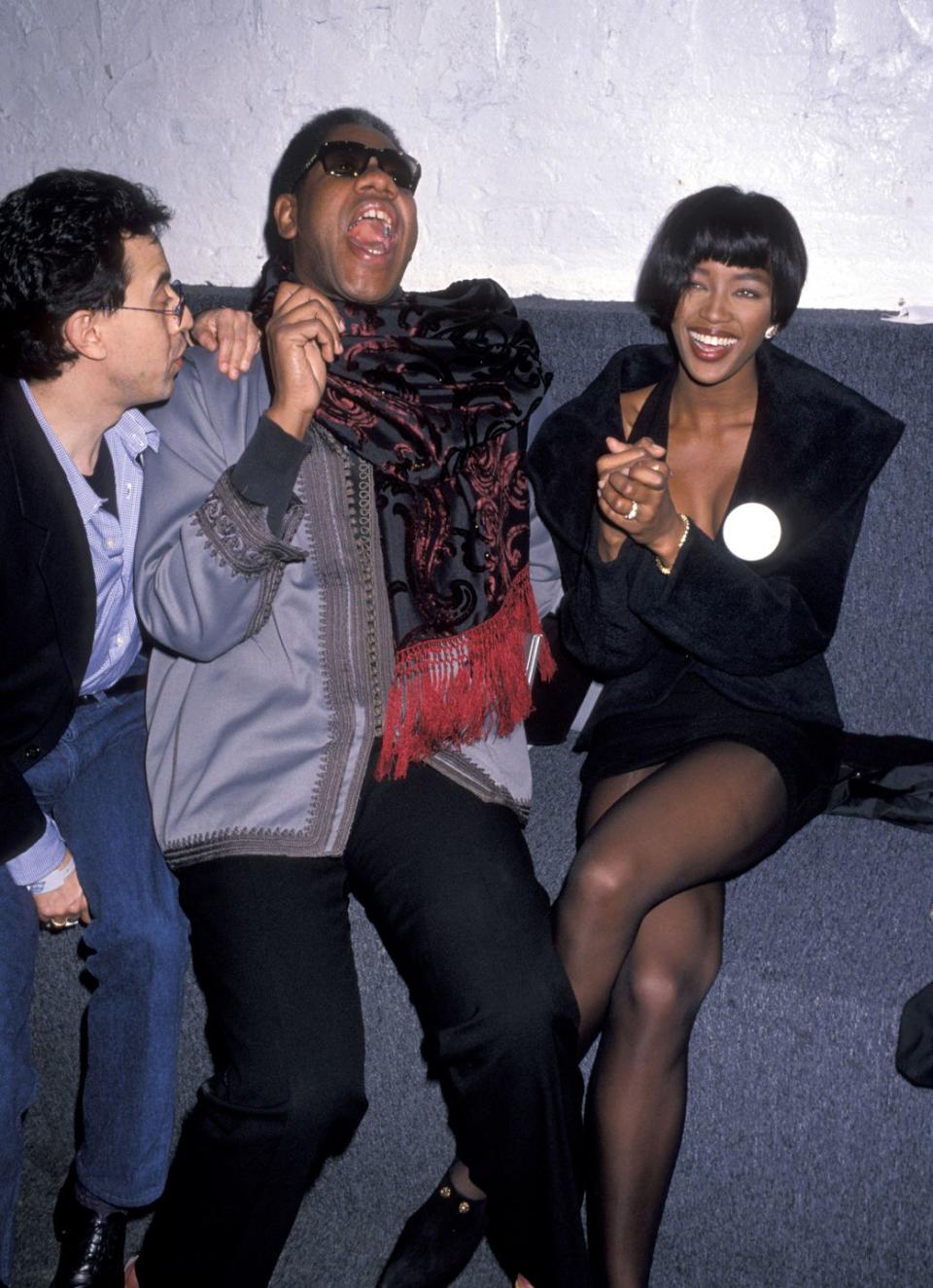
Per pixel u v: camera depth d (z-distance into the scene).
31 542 1.46
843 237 1.97
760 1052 1.54
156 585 1.48
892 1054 1.49
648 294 1.67
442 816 1.52
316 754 1.51
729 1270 1.62
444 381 1.61
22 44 2.30
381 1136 1.72
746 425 1.72
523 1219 1.44
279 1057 1.37
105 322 1.42
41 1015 1.82
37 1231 1.80
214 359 1.58
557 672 1.84
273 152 2.21
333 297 1.69
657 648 1.70
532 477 1.74
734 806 1.54
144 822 1.61
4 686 1.50
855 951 1.57
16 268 1.39
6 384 1.47
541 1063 1.38
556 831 1.80
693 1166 1.60
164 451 1.54
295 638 1.53
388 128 1.74
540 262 2.12
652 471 1.47
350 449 1.57
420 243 2.19
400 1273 1.60
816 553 1.65
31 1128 1.91
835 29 1.87
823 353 1.84
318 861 1.49
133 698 1.73
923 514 1.84
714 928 1.58
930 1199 1.51
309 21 2.11
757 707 1.65
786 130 1.94
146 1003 1.55
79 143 2.33
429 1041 1.57
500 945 1.41
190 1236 1.41
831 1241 1.57
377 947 1.65
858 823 1.82
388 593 1.55
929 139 1.88
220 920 1.45
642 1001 1.52
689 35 1.93
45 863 1.54
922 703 1.90
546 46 2.00
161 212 1.49
